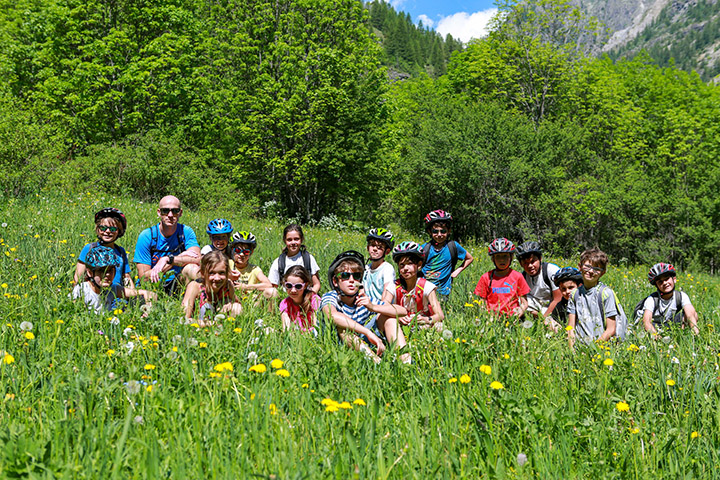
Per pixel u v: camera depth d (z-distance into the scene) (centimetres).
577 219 2975
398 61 16225
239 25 2734
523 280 619
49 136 1784
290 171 2795
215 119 2711
